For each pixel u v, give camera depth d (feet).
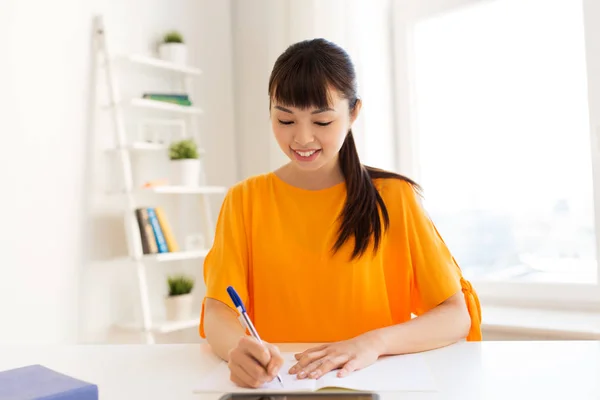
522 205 7.07
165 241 7.25
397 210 3.80
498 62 7.23
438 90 7.71
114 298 7.17
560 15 6.77
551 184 6.85
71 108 6.82
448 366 2.79
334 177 3.80
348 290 3.64
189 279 7.56
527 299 6.93
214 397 2.38
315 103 3.14
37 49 6.52
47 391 2.02
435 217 7.74
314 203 3.76
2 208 6.14
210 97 8.44
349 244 3.65
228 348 3.00
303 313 3.67
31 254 6.37
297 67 3.16
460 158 7.55
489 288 7.23
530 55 7.00
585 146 6.61
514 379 2.53
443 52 7.66
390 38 8.01
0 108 6.16
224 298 3.52
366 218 3.63
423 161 7.84
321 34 7.38
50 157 6.59
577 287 6.57
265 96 8.45
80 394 2.06
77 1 6.93
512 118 7.14
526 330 5.84
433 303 3.56
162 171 7.83
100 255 7.04
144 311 6.88
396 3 7.97
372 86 7.41
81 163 6.89
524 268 7.05
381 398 2.30
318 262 3.67
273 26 8.00
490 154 7.31
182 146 7.48
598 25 6.39
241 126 8.76
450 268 3.66
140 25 7.63
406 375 2.61
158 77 7.83
